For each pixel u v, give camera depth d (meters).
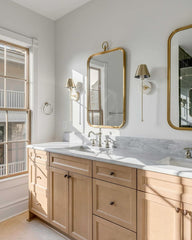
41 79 2.86
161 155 1.80
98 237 1.71
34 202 2.36
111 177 1.61
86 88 2.60
